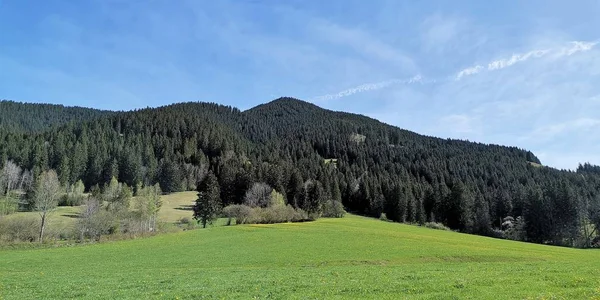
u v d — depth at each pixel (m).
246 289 22.47
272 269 35.78
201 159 182.62
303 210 110.88
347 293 19.94
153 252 50.41
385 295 18.72
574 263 36.12
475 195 142.75
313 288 21.88
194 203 139.12
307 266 39.12
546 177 194.38
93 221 73.31
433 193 145.25
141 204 95.31
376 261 43.00
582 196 127.25
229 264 40.94
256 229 78.38
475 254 47.78
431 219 134.88
